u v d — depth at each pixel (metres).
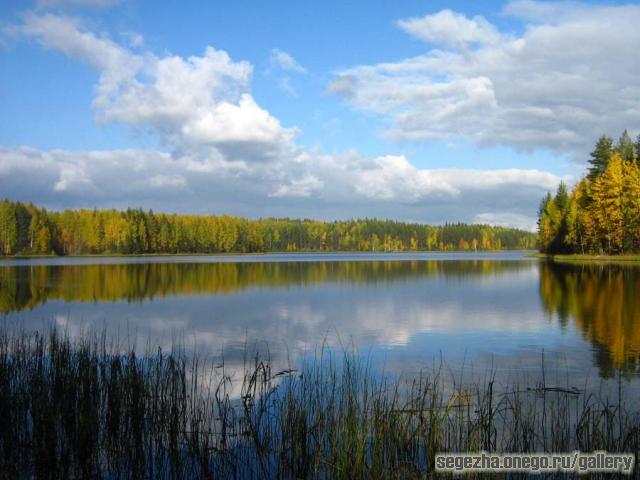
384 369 14.67
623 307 26.02
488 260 97.31
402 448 8.16
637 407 11.01
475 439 8.26
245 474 8.10
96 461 8.27
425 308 27.70
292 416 8.83
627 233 65.44
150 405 9.76
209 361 15.49
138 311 26.88
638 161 70.31
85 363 11.03
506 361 15.54
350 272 59.84
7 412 8.98
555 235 88.69
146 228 132.62
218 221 152.00
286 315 25.48
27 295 34.06
